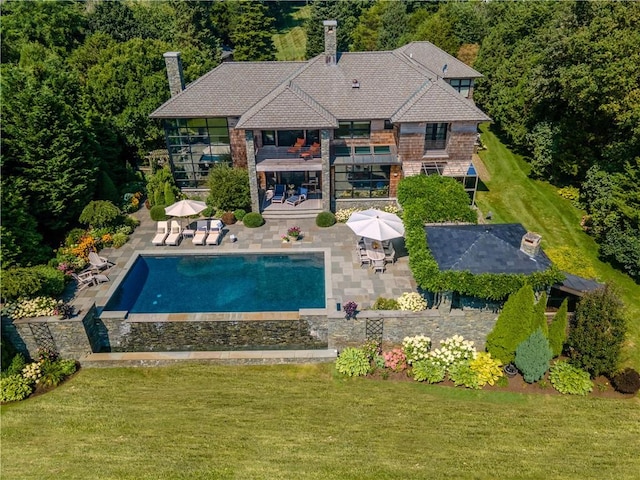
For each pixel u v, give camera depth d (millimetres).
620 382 21328
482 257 23016
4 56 48438
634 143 31266
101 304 25312
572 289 23266
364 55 35906
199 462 18297
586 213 35500
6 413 20844
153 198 35438
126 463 18297
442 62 44969
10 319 22750
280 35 97812
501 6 65000
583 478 17641
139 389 22234
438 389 21875
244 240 31547
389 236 26672
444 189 28109
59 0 60062
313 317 23938
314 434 19594
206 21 70312
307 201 35750
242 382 22562
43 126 29984
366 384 22250
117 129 41469
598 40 30031
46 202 30609
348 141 34688
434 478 17625
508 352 22453
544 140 39812
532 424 20016
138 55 45062
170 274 28656
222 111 33781
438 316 23250
